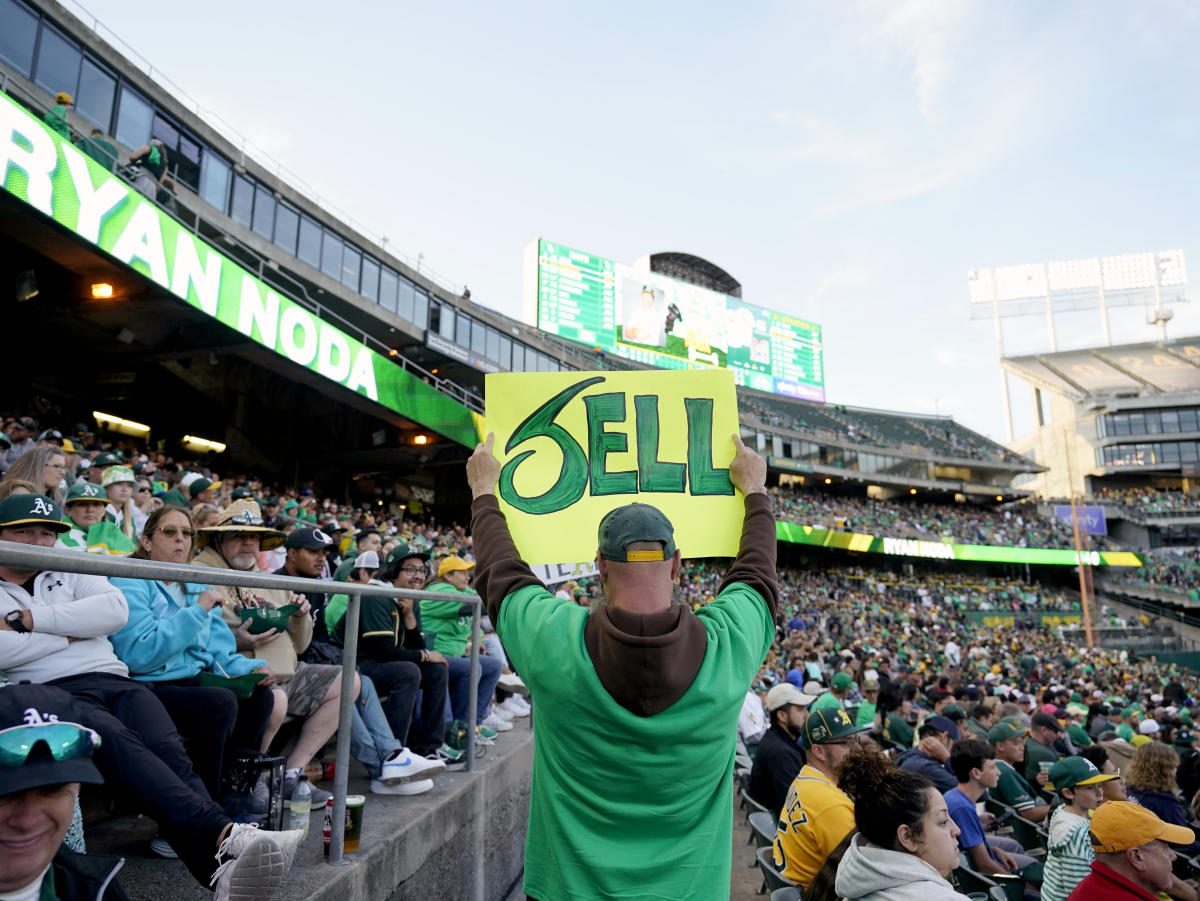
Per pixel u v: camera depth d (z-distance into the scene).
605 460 2.05
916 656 22.83
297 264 20.12
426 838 3.10
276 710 2.98
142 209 11.04
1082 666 22.92
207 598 2.87
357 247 22.59
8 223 11.60
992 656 24.94
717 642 1.54
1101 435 54.22
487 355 28.00
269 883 1.80
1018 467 50.06
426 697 4.12
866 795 2.26
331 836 2.46
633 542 1.52
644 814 1.47
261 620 3.16
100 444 13.70
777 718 4.61
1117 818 2.73
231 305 12.94
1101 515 46.84
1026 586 42.91
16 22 13.77
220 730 2.58
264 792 2.63
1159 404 52.47
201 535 3.27
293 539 4.01
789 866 3.14
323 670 3.30
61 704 1.50
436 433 21.84
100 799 2.82
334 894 2.27
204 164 18.11
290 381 24.38
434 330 25.36
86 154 10.16
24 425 9.79
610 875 1.45
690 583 28.91
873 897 2.17
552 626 1.54
